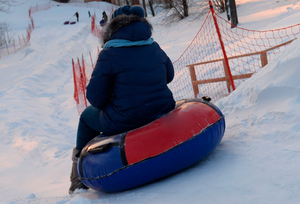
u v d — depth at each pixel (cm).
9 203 299
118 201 263
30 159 725
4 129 988
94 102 301
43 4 5744
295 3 1711
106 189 297
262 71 430
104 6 5972
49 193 437
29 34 3788
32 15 5134
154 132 280
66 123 1088
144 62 295
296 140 279
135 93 292
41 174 603
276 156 258
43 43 3150
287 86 354
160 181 289
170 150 273
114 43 290
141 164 273
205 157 306
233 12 1711
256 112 370
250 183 223
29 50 2878
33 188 501
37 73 1892
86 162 299
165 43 2016
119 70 289
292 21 1106
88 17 5100
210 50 1412
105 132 315
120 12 306
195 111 298
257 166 247
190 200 220
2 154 779
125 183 285
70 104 1323
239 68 837
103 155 287
